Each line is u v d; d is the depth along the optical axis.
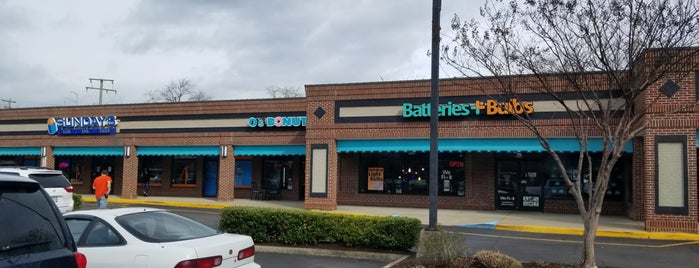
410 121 21.80
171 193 30.56
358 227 11.84
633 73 9.05
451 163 23.56
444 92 21.45
